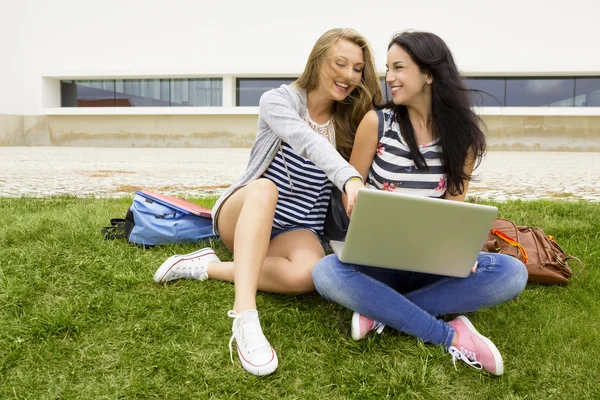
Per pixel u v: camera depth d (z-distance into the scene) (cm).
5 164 971
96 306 212
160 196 297
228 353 182
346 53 220
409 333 191
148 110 1955
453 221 168
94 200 455
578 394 165
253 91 2014
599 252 302
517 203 437
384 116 216
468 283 193
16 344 183
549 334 201
